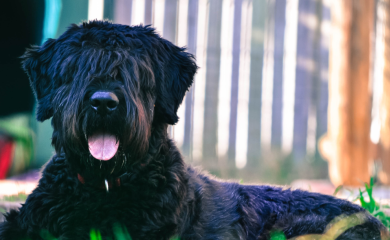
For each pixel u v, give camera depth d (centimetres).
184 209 339
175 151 365
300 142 826
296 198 410
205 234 354
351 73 692
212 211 371
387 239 385
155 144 343
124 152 318
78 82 318
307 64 823
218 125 791
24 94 741
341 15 698
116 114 308
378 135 783
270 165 812
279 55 816
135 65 329
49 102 345
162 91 353
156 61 353
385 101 756
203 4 777
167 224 321
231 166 796
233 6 791
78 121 309
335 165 698
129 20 736
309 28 820
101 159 305
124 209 319
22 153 705
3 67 732
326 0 820
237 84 800
